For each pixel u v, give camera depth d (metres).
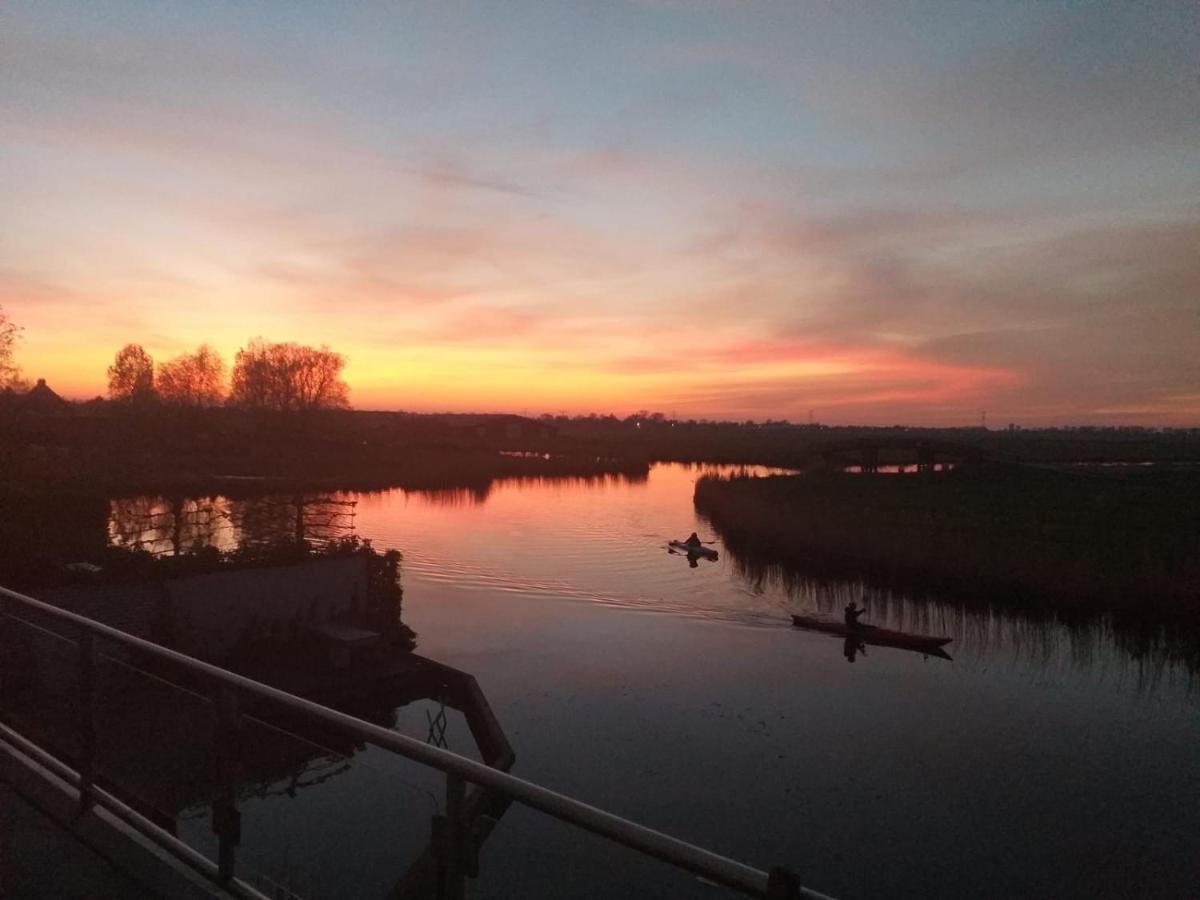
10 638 4.23
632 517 44.41
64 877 3.16
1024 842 11.34
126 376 61.38
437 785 2.49
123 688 3.52
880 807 12.33
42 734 3.99
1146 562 24.17
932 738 14.93
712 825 11.70
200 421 59.66
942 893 10.19
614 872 2.30
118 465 41.66
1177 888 10.34
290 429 65.06
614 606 24.89
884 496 42.69
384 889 2.50
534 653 20.00
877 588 26.28
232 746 3.02
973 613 23.36
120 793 3.47
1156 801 12.59
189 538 23.62
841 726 15.51
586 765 13.55
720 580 28.36
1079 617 22.38
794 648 20.81
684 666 19.11
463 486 60.47
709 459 85.38
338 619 17.80
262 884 2.88
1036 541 28.25
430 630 21.92
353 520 40.81
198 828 3.13
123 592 14.55
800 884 1.73
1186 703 16.89
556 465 73.75
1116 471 59.41
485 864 2.40
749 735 15.01
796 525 33.38
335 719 2.62
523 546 35.03
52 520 17.11
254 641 16.34
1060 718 16.08
